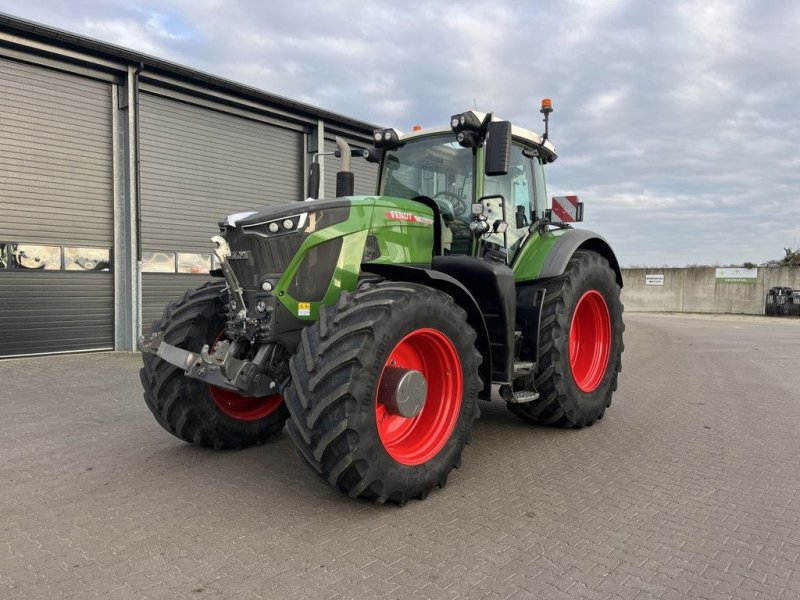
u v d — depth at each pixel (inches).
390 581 96.3
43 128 352.5
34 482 143.6
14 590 93.4
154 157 402.3
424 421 140.1
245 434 170.4
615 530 117.0
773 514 125.7
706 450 172.4
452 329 136.9
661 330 636.7
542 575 98.9
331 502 130.7
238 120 447.2
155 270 406.3
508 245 189.3
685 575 99.6
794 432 193.6
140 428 194.1
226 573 98.8
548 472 152.1
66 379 284.4
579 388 189.9
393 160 194.5
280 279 133.4
